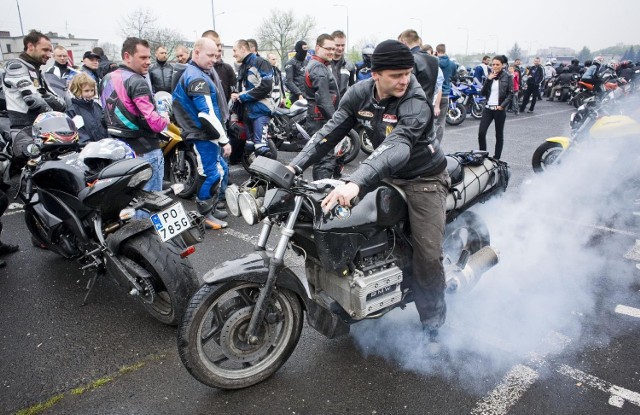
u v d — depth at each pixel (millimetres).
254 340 2357
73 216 3309
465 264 3152
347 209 2186
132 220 3213
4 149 4055
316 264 2668
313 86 5469
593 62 15484
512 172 6973
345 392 2576
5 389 2617
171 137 5766
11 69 5496
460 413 2418
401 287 2828
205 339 2486
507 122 12828
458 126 12406
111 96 4152
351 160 7488
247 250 4473
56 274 4020
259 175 2211
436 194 2635
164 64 8023
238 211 2232
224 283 2344
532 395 2529
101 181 3039
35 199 3822
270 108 6414
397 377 2691
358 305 2480
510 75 7246
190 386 2641
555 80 19047
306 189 2289
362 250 2504
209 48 4527
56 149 3584
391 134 2277
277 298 2594
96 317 3350
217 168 4910
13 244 4645
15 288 3779
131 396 2564
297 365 2803
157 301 3256
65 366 2814
